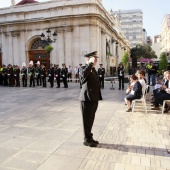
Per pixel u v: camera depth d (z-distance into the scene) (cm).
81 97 459
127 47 6259
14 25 2712
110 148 450
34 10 2634
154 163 382
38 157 408
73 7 2386
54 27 2494
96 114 752
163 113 759
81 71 446
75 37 2419
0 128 597
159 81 932
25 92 1400
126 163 383
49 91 1437
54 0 2525
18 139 507
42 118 704
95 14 2316
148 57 5419
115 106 891
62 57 2478
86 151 435
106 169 362
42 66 1744
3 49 2828
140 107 859
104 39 2761
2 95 1265
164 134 538
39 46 2688
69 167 369
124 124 626
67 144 473
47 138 512
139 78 827
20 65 2748
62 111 805
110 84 1936
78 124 629
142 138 510
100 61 2559
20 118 707
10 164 381
